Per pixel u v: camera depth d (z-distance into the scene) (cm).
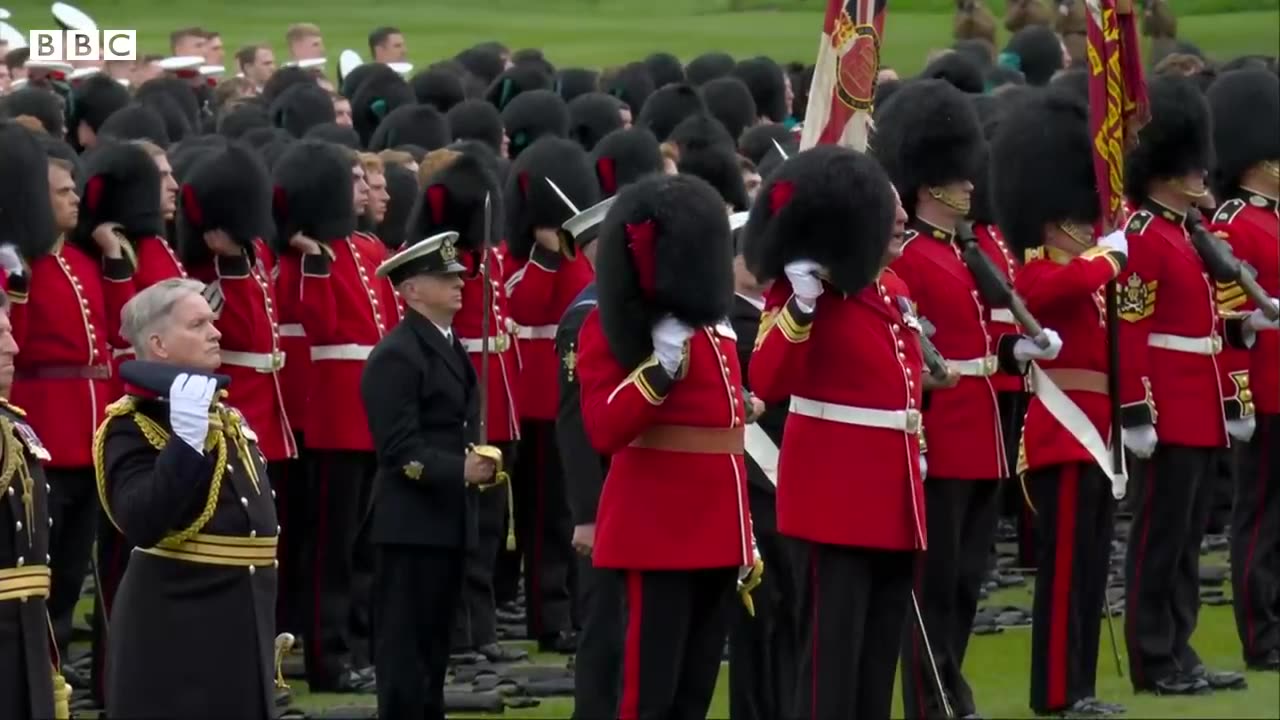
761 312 2988
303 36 6625
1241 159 3634
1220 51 9406
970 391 3114
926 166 3119
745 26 10819
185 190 3403
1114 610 3900
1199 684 3394
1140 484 3403
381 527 2803
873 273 2653
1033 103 3216
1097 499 3209
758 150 4534
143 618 2325
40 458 2386
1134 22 3172
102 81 4962
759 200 2670
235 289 3403
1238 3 10138
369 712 3197
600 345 2517
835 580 2714
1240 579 3569
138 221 3375
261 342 3419
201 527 2325
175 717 2314
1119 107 3147
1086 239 3177
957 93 3144
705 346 2559
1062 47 6344
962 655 3209
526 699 3291
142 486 2278
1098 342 3177
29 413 3238
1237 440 3581
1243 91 3647
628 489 2550
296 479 3559
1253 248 3594
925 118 3125
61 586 3281
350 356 3481
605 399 2497
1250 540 3562
